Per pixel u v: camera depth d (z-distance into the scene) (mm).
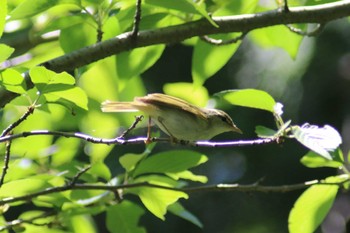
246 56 19016
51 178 9664
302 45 18812
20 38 12648
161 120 9836
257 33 12633
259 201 19797
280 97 18797
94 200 9883
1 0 7586
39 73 7535
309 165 9648
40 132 7703
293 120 18703
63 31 10062
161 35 9734
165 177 9891
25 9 9070
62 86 7664
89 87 12352
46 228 10477
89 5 9617
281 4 11109
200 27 9867
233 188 9234
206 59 10836
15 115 10961
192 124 10109
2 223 9820
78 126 11258
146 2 9000
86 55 9406
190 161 9430
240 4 10703
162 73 19109
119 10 10016
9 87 7723
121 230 10227
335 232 20062
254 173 19234
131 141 8016
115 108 9727
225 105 12523
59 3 9211
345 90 18812
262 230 19609
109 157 17281
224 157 19250
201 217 19547
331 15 10141
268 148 19344
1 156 9734
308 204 9609
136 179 9828
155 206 9484
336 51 18688
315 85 18766
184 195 9422
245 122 18734
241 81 18844
